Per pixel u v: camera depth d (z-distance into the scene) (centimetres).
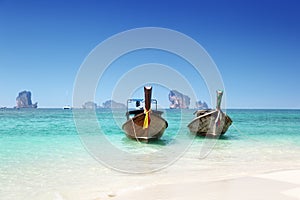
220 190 522
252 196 481
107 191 564
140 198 497
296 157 987
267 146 1266
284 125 2762
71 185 616
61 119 3247
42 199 530
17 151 1046
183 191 528
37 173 723
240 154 1045
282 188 527
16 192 571
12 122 2703
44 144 1238
